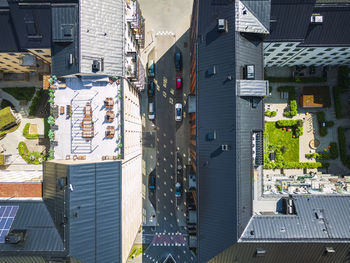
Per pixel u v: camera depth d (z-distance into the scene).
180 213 56.31
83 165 30.70
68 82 36.56
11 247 32.28
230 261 39.03
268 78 56.34
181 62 56.53
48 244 31.92
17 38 42.91
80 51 33.66
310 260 39.31
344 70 55.31
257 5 36.19
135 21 39.88
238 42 35.84
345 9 41.94
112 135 36.00
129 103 41.12
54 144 36.91
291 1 39.69
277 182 47.59
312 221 38.03
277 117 56.62
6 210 34.78
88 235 31.12
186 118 57.06
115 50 35.91
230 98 36.16
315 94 55.06
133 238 41.38
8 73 56.00
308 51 47.00
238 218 35.56
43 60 49.50
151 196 56.78
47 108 56.03
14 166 56.00
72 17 34.56
